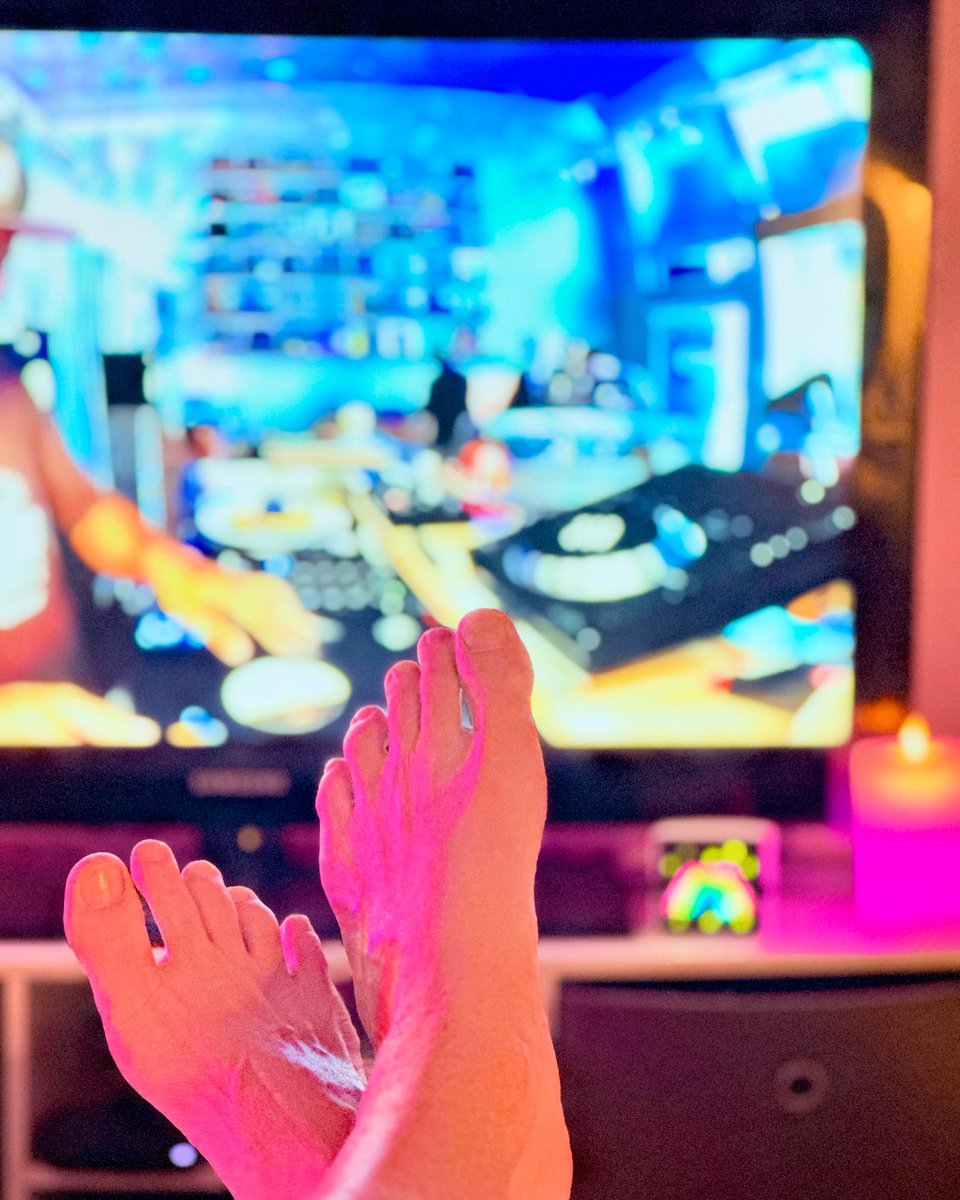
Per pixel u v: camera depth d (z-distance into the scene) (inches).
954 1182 51.4
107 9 56.0
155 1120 54.2
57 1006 54.7
